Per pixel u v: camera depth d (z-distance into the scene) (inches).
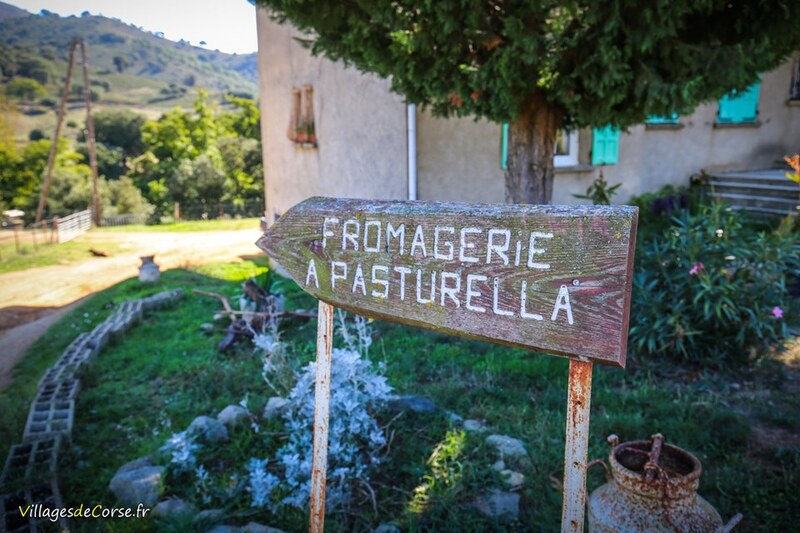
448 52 187.8
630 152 405.4
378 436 148.1
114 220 1355.8
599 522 99.1
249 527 125.5
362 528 126.6
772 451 141.7
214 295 313.4
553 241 73.3
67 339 319.0
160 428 187.3
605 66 171.8
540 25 179.9
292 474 141.0
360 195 351.6
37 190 1727.4
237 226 975.0
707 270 193.6
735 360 193.2
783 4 163.2
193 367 245.3
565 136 377.1
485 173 327.0
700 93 178.4
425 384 198.7
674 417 160.1
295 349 247.9
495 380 194.5
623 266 67.6
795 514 118.8
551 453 143.3
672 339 193.8
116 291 447.2
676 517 93.8
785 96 491.2
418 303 88.1
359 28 189.6
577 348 71.6
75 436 186.5
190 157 1883.6
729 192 419.8
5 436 187.0
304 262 104.6
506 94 183.6
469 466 139.9
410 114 298.5
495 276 79.0
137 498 141.8
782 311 187.3
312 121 406.3
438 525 123.4
